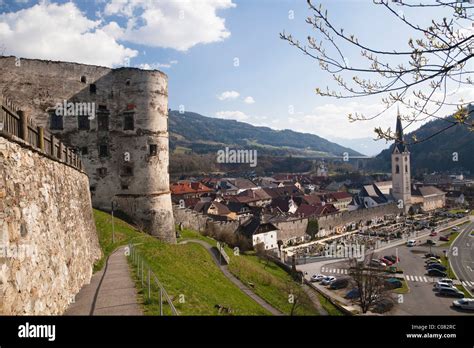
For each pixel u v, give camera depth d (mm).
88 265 18656
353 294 41969
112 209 36531
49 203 11789
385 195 119000
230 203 91625
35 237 9641
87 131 37938
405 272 53281
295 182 151750
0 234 7301
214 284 27625
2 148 8078
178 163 175875
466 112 6316
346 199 116062
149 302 14203
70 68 37188
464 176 164875
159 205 39812
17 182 8852
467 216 105812
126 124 39219
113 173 38906
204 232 54344
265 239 62500
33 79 35562
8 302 7375
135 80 39156
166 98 41562
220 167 197875
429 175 172875
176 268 25703
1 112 7961
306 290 41094
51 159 13266
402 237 79438
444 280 47250
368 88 6918
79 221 17906
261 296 30391
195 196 95062
